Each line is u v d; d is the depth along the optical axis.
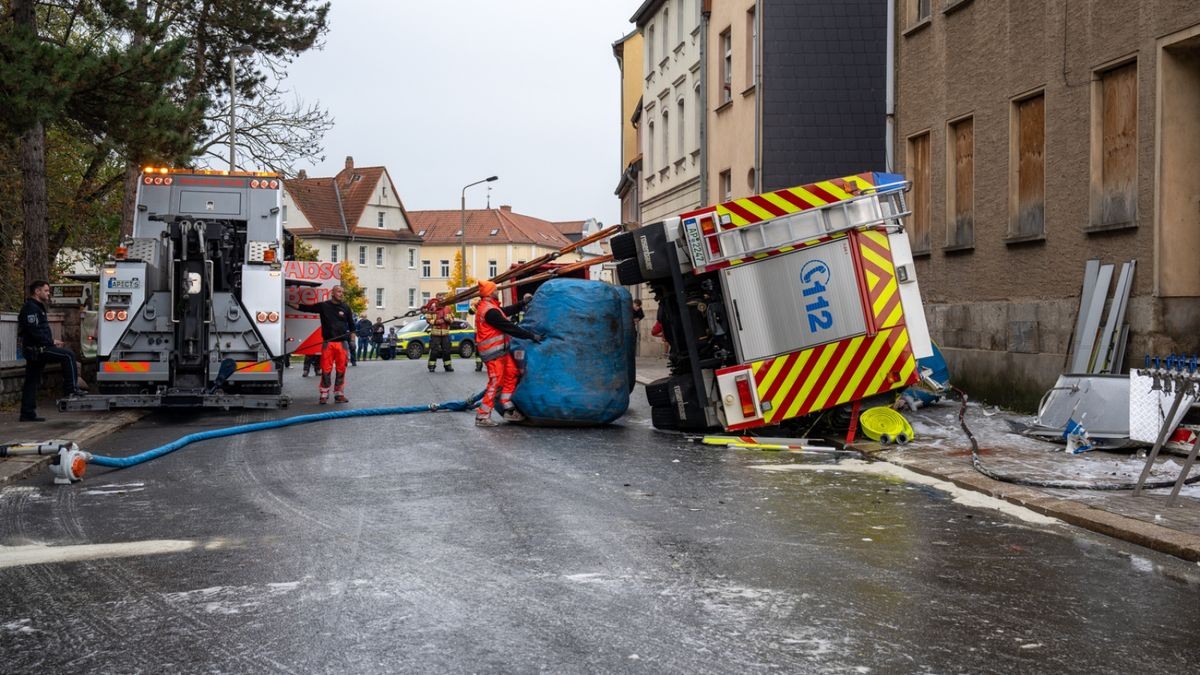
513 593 5.76
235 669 4.60
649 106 42.81
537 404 14.42
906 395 14.90
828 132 25.12
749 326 12.48
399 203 103.25
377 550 6.83
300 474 10.19
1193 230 12.19
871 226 12.35
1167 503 8.00
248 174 19.16
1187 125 12.16
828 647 4.85
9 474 9.70
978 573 6.23
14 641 5.02
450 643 4.91
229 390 17.36
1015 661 4.67
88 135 18.83
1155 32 12.27
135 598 5.73
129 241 16.44
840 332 12.34
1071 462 10.34
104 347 16.23
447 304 17.92
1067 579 6.10
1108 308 13.01
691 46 34.78
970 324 16.88
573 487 9.35
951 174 17.66
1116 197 13.16
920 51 18.59
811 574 6.19
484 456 11.45
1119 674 4.51
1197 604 5.59
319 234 94.44
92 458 10.15
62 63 16.28
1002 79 15.87
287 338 18.64
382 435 13.52
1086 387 11.71
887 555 6.70
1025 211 15.42
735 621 5.25
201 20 31.45
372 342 49.97
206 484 9.65
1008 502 8.57
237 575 6.21
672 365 13.85
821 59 25.22
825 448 11.95
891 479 9.84
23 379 17.58
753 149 27.03
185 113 18.89
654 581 6.02
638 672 4.52
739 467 10.63
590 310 14.62
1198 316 12.21
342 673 4.54
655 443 12.68
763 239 12.41
